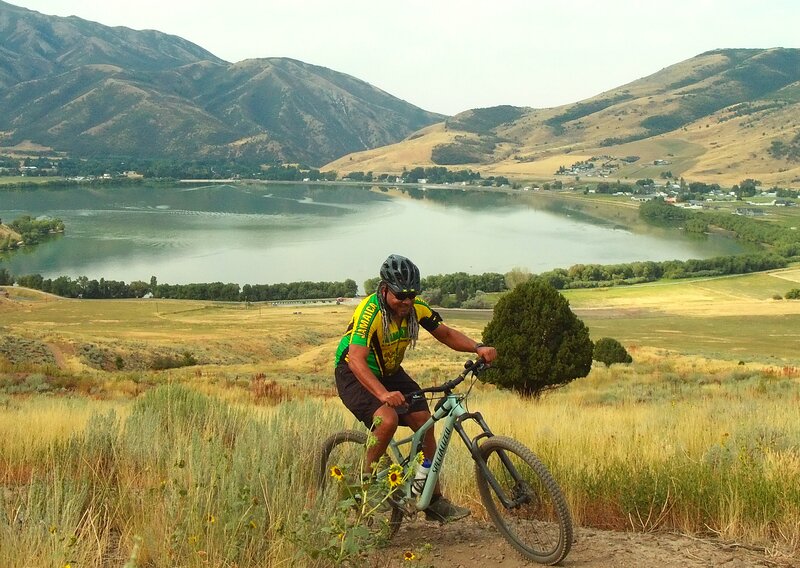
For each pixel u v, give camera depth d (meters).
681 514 5.18
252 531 4.00
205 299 182.00
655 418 11.98
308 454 5.69
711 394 23.25
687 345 99.19
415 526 5.11
